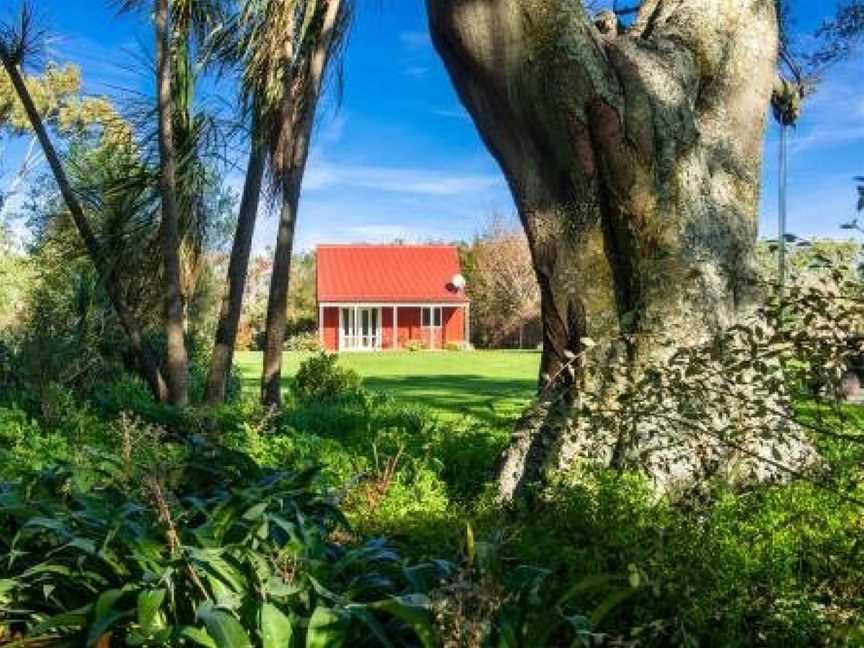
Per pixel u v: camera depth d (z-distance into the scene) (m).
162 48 11.68
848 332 3.39
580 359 6.02
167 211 11.81
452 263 56.31
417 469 6.93
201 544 3.76
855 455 4.28
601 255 6.46
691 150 6.45
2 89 23.92
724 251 6.50
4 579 3.90
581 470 5.32
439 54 6.62
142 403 11.49
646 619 3.69
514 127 6.46
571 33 6.19
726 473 4.87
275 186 12.48
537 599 3.41
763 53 7.13
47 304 15.84
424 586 3.53
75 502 4.62
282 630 3.24
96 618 3.44
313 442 7.94
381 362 36.34
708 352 3.91
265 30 11.71
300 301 60.12
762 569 4.11
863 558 4.07
